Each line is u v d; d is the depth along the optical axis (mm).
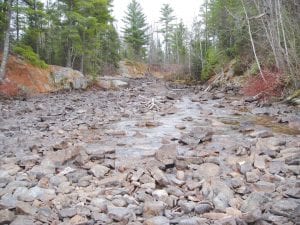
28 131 12055
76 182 6473
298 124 12430
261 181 6180
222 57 37375
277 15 20672
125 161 7906
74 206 5137
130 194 5742
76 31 34000
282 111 15695
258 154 8242
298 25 21188
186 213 4988
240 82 28469
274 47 21500
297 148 8625
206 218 4730
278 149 8703
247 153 8492
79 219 4637
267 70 22688
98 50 50750
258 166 7133
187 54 51562
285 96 18906
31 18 34781
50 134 11477
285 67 20609
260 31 27578
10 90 23844
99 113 16531
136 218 4781
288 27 21594
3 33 27359
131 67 68188
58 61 40219
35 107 18750
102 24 37281
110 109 18312
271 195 5516
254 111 16438
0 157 8391
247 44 30016
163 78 56156
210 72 39156
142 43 81375
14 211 4957
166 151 8031
